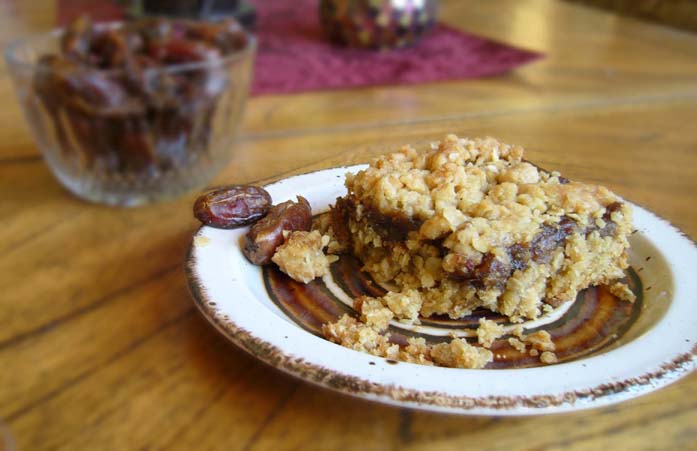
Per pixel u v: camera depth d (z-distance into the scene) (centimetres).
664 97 40
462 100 39
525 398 14
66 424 15
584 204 20
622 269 21
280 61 47
